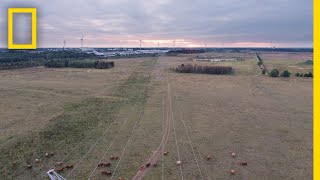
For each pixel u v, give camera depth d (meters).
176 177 27.00
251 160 30.52
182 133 37.94
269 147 33.78
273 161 30.30
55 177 26.28
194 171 28.16
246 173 27.88
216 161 30.27
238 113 46.84
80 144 33.88
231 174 27.67
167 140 35.59
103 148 33.00
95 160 30.11
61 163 29.14
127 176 27.11
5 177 26.30
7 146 32.31
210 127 40.28
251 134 37.81
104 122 41.66
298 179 26.81
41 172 27.41
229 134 37.75
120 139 35.62
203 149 33.09
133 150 32.62
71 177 26.77
